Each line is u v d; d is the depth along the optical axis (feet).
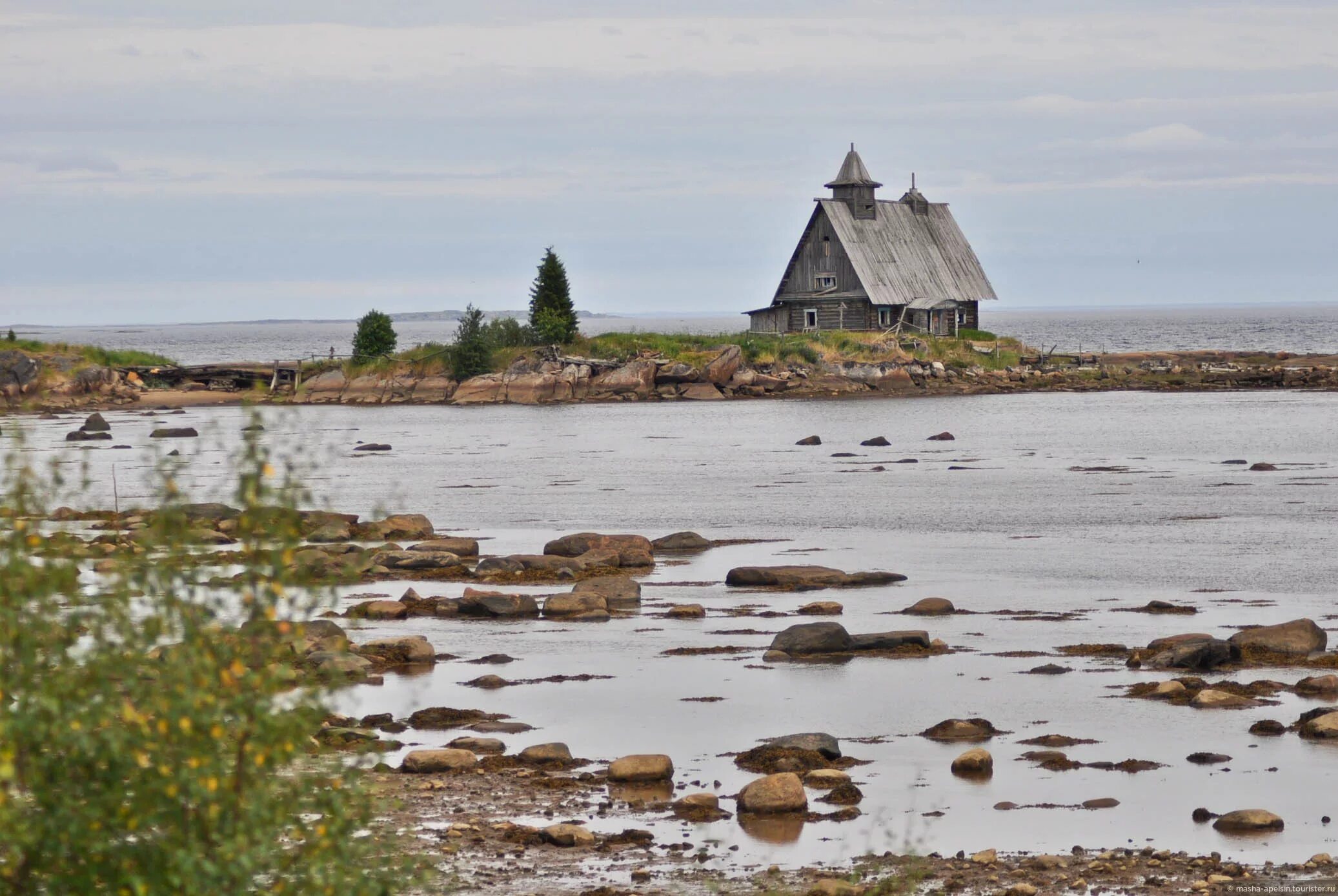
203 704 63.05
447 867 98.73
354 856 68.49
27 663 64.08
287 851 71.56
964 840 105.60
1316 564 236.02
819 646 172.55
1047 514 308.81
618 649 177.06
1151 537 272.31
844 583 222.48
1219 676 157.69
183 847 62.44
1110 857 100.48
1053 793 116.67
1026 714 142.82
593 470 420.77
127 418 626.64
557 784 120.57
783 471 413.80
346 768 85.20
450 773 123.65
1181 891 93.40
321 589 69.87
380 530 273.33
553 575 230.68
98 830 62.08
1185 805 113.09
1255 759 125.18
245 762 64.85
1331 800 113.50
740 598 212.43
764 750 128.36
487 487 376.48
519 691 155.02
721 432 556.51
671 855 102.37
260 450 70.95
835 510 323.37
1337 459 418.92
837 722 141.18
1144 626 186.91
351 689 154.81
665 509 328.49
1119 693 150.71
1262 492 341.41
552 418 634.84
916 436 528.63
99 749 62.34
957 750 130.52
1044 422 582.35
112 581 73.82
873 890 92.27
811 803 115.14
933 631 185.26
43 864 62.44
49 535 79.10
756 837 106.63
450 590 221.05
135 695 64.13
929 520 303.48
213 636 66.03
